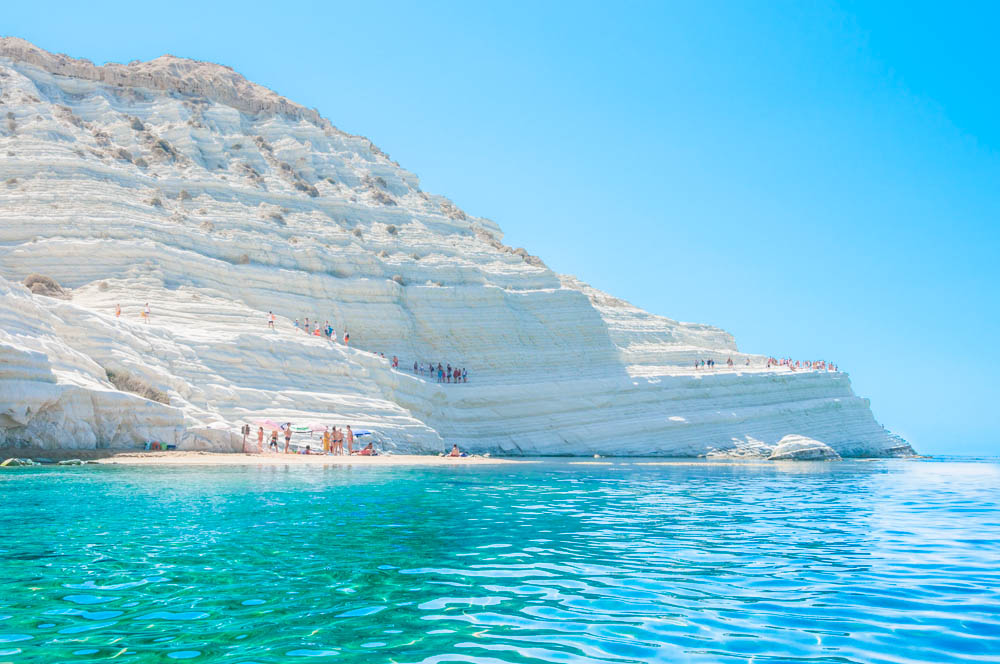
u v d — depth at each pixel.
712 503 17.95
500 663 5.64
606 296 87.81
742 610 7.30
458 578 8.52
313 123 84.44
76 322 35.69
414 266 64.50
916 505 18.22
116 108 72.06
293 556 9.48
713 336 85.12
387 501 16.22
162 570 8.46
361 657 5.74
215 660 5.58
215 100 78.12
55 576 8.05
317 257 58.50
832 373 73.62
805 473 34.84
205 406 37.97
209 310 46.97
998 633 6.60
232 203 62.91
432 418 52.47
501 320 64.06
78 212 50.88
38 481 19.22
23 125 59.50
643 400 61.75
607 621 6.85
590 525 13.15
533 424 57.31
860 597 7.87
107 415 31.84
